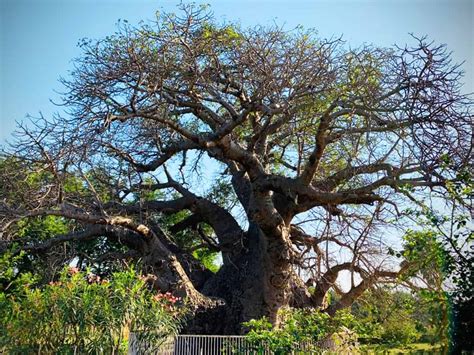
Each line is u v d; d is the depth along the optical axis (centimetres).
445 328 652
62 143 1322
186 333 1596
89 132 1333
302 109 1534
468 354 638
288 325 984
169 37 1470
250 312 1593
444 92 1292
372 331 895
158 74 1436
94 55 1443
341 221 1549
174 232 2066
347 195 1457
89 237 1697
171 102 1484
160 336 1105
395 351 822
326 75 1489
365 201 1456
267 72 1490
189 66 1480
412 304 784
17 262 1670
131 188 1734
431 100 1280
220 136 1498
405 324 877
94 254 1911
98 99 1396
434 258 700
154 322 1091
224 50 1564
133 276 1130
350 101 1409
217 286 1742
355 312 1478
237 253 1770
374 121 1513
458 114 1284
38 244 1638
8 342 1068
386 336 862
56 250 1728
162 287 1534
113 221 1496
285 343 912
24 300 1109
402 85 1352
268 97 1530
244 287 1652
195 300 1547
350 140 1537
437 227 707
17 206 1448
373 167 1439
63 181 1434
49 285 1097
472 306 647
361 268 1530
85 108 1362
